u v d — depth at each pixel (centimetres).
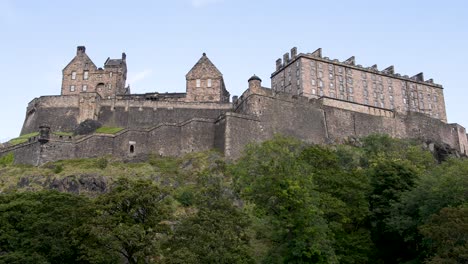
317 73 13588
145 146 9406
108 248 4603
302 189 4997
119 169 8531
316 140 10725
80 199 5850
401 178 6769
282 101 10550
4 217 5441
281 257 4972
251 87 10256
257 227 5697
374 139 10844
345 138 11250
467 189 5491
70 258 5266
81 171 8312
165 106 11138
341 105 11719
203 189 5256
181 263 4072
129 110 11088
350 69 14200
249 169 5544
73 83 12744
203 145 9425
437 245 4897
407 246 6281
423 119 12862
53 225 5256
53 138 9400
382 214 6450
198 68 12200
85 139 9481
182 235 4628
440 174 6381
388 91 14688
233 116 9412
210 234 4462
